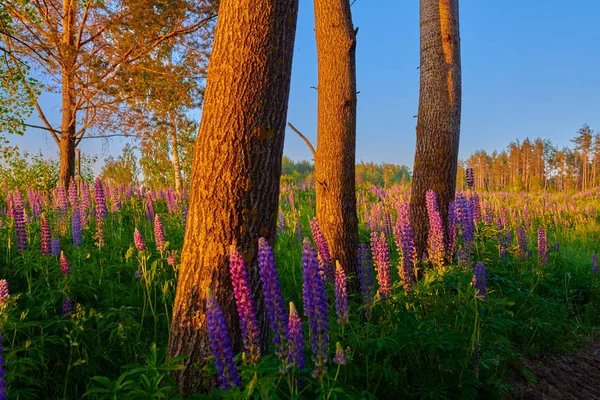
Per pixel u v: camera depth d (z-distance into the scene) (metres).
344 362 2.81
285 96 3.84
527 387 5.05
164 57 20.19
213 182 3.57
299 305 6.25
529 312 6.43
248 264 3.61
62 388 3.99
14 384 3.57
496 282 6.48
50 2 19.14
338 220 6.27
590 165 87.38
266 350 3.78
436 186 7.55
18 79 16.38
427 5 7.85
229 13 3.65
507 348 5.06
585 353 6.30
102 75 18.03
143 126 20.11
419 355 4.23
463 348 4.15
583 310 7.95
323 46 6.57
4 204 12.60
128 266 5.96
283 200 15.69
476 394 3.97
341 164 6.36
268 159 3.71
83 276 5.43
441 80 7.67
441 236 5.57
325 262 4.99
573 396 4.95
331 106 6.44
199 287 3.57
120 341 4.59
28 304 4.74
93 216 10.02
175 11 17.77
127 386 2.92
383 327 3.97
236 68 3.58
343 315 3.48
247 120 3.59
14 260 5.53
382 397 3.84
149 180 26.48
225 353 2.69
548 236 14.12
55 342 4.02
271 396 2.58
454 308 4.71
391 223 9.98
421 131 7.79
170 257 5.80
